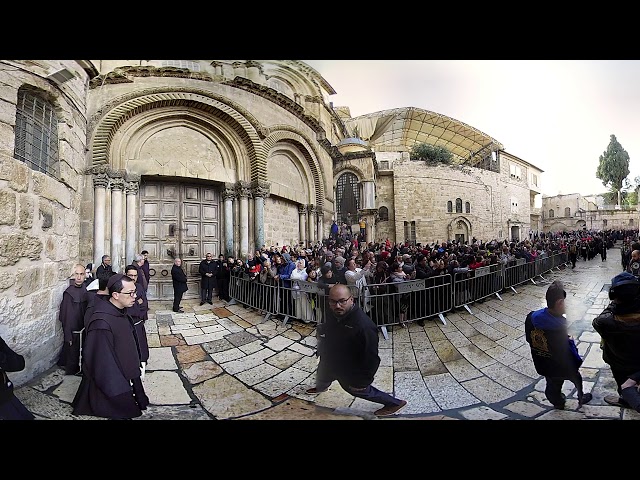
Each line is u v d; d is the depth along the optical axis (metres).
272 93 13.87
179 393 3.42
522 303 6.15
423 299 5.30
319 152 18.02
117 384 3.14
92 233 10.18
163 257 11.78
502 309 5.76
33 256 5.39
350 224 26.50
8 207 4.79
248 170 13.08
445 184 32.97
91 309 3.64
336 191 28.22
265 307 7.88
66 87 7.10
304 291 6.25
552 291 2.99
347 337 2.83
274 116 14.31
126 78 10.91
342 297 2.84
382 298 5.08
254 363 4.20
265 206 13.90
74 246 7.72
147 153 11.54
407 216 31.50
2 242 4.63
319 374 3.00
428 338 4.29
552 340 2.88
